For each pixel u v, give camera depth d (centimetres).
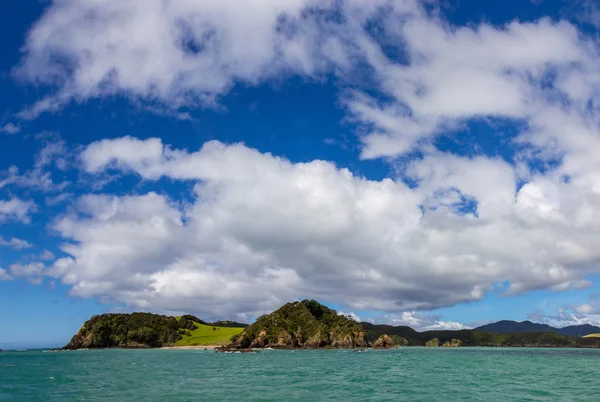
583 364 12500
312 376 8138
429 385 6562
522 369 10162
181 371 9594
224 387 6366
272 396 5394
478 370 9756
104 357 17812
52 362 14538
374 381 7169
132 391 5972
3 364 13725
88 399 5275
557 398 5212
